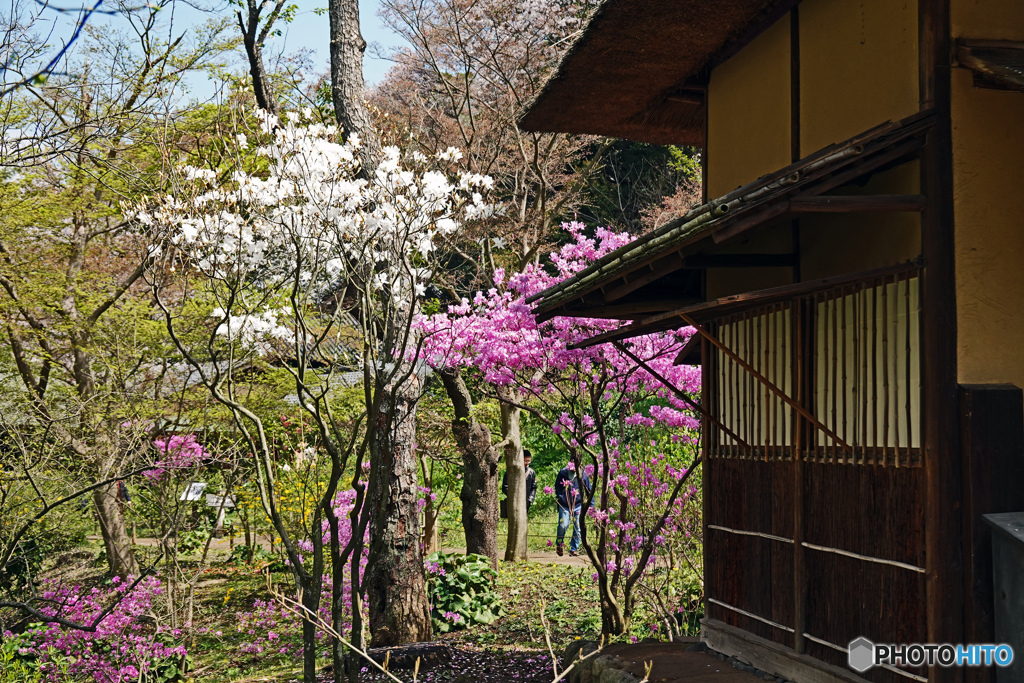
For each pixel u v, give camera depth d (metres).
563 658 7.53
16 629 9.30
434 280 11.51
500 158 15.55
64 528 10.80
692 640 7.01
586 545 8.05
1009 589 3.97
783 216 4.82
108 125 9.20
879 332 4.77
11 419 9.36
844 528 4.98
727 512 6.41
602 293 6.50
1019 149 4.42
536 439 18.55
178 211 6.07
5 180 10.49
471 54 14.73
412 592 9.48
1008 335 4.35
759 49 6.31
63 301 11.71
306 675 4.93
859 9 5.08
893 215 4.74
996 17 4.41
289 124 6.40
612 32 6.44
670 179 22.98
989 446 4.20
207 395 9.84
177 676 8.45
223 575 13.62
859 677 4.77
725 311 6.33
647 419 9.66
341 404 11.38
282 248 6.11
